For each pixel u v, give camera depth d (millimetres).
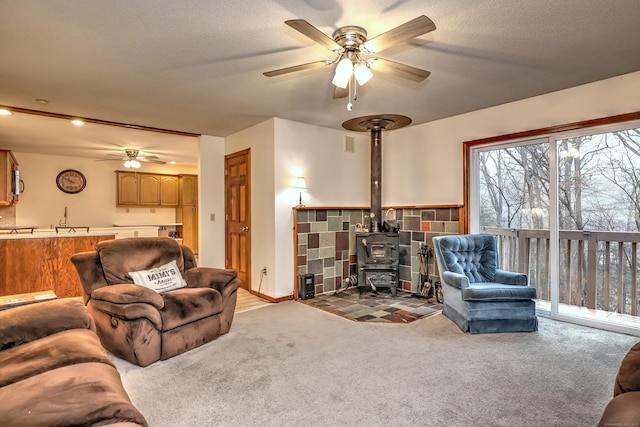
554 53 2674
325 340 3053
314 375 2402
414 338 3098
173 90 3357
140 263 3107
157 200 8156
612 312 3598
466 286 3311
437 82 3254
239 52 2588
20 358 1571
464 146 4289
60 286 4324
